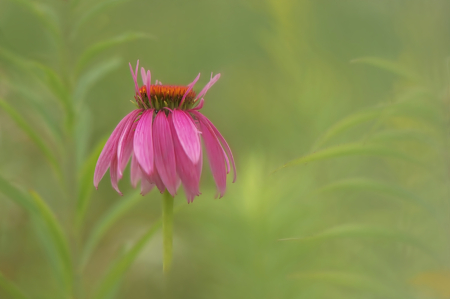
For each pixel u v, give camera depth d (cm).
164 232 79
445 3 87
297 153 97
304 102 101
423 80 82
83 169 86
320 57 115
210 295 95
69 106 86
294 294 91
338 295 91
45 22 87
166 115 80
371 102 108
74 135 88
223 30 170
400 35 108
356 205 96
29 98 87
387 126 92
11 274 99
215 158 80
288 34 109
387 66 82
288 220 92
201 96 81
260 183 92
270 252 92
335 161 96
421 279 85
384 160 96
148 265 117
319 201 94
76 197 88
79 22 88
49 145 110
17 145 110
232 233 92
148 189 82
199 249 100
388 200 96
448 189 83
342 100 102
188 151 78
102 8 87
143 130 79
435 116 82
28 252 105
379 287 82
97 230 87
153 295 110
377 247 92
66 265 85
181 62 161
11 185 83
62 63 88
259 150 97
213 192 93
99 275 114
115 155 79
